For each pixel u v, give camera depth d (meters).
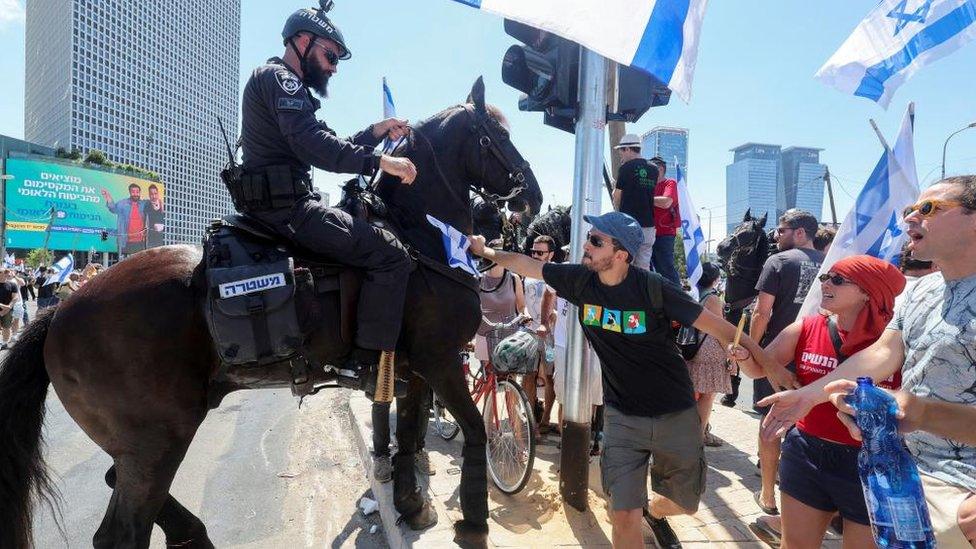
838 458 2.25
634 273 2.47
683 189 5.36
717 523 3.30
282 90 2.34
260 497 4.01
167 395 2.23
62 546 3.32
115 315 2.19
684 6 2.52
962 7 3.15
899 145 3.44
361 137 2.83
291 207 2.40
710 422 5.57
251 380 2.51
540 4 2.40
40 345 2.28
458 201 3.08
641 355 2.44
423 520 3.16
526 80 3.60
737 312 5.70
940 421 1.68
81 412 2.26
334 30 2.59
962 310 1.78
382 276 2.53
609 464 2.53
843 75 3.57
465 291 2.88
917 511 1.58
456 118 3.07
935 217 1.83
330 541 3.41
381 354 2.56
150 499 2.25
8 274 10.90
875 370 2.02
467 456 2.90
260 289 2.27
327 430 5.61
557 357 3.87
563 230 5.96
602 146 3.53
